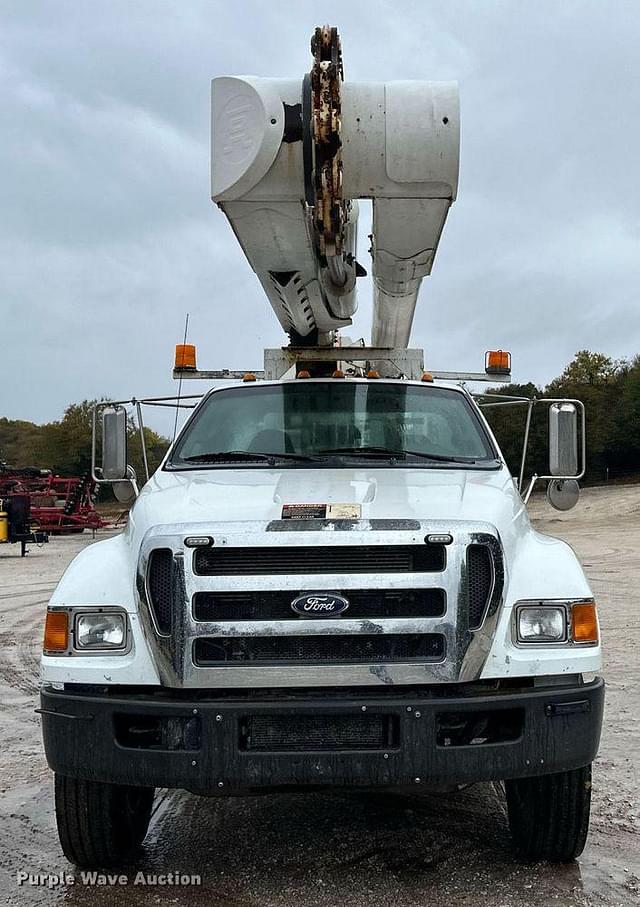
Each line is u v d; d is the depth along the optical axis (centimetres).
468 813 438
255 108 477
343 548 339
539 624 346
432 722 325
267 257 551
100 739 335
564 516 3444
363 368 725
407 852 390
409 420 497
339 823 427
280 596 337
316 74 446
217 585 335
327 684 331
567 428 482
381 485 405
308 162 475
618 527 2881
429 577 335
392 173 480
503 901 341
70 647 349
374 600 337
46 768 528
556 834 363
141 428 563
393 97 477
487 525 347
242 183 484
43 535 2289
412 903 341
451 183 485
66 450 6394
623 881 360
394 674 331
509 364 809
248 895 352
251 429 495
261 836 413
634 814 434
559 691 337
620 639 892
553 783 359
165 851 400
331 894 350
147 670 340
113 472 509
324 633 332
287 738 330
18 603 1291
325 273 560
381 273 579
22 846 411
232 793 348
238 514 358
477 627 337
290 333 704
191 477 438
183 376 759
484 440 488
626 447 5025
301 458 463
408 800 457
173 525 348
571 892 349
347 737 329
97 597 352
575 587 352
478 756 327
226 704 327
